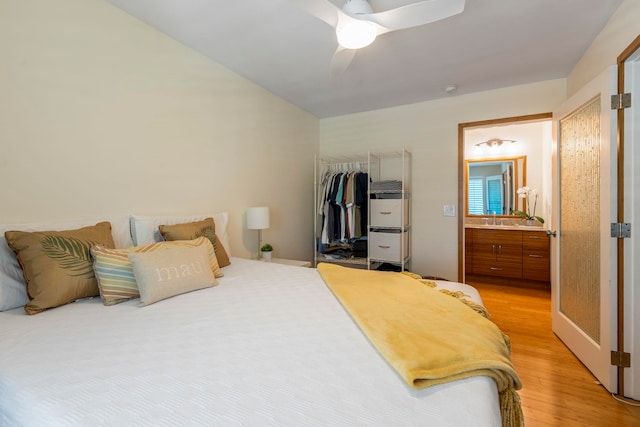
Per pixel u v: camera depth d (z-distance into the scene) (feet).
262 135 10.25
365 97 11.10
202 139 8.05
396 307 4.23
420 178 11.70
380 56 7.91
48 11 5.13
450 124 11.11
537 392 5.90
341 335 3.48
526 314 10.02
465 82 9.69
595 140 6.40
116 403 2.26
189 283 5.10
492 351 3.01
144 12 6.23
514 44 7.31
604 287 5.92
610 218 5.75
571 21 6.36
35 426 2.15
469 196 15.72
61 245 4.53
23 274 4.37
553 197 8.48
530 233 12.86
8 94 4.69
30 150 4.94
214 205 8.45
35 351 3.07
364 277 5.93
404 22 4.92
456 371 2.60
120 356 2.98
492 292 12.46
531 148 14.43
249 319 3.97
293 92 10.62
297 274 6.39
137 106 6.51
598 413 5.29
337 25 5.03
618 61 5.66
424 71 8.84
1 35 4.61
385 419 2.08
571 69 8.71
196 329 3.65
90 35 5.69
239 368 2.75
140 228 6.18
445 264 11.30
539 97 9.68
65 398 2.32
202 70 7.98
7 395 2.46
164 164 7.10
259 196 10.18
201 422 2.06
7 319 3.93
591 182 6.58
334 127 13.55
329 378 2.59
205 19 6.44
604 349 5.97
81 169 5.59
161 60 6.98
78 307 4.41
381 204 11.34
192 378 2.59
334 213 11.73
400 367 2.61
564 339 7.79
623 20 5.66
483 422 2.06
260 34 7.00
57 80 5.25
